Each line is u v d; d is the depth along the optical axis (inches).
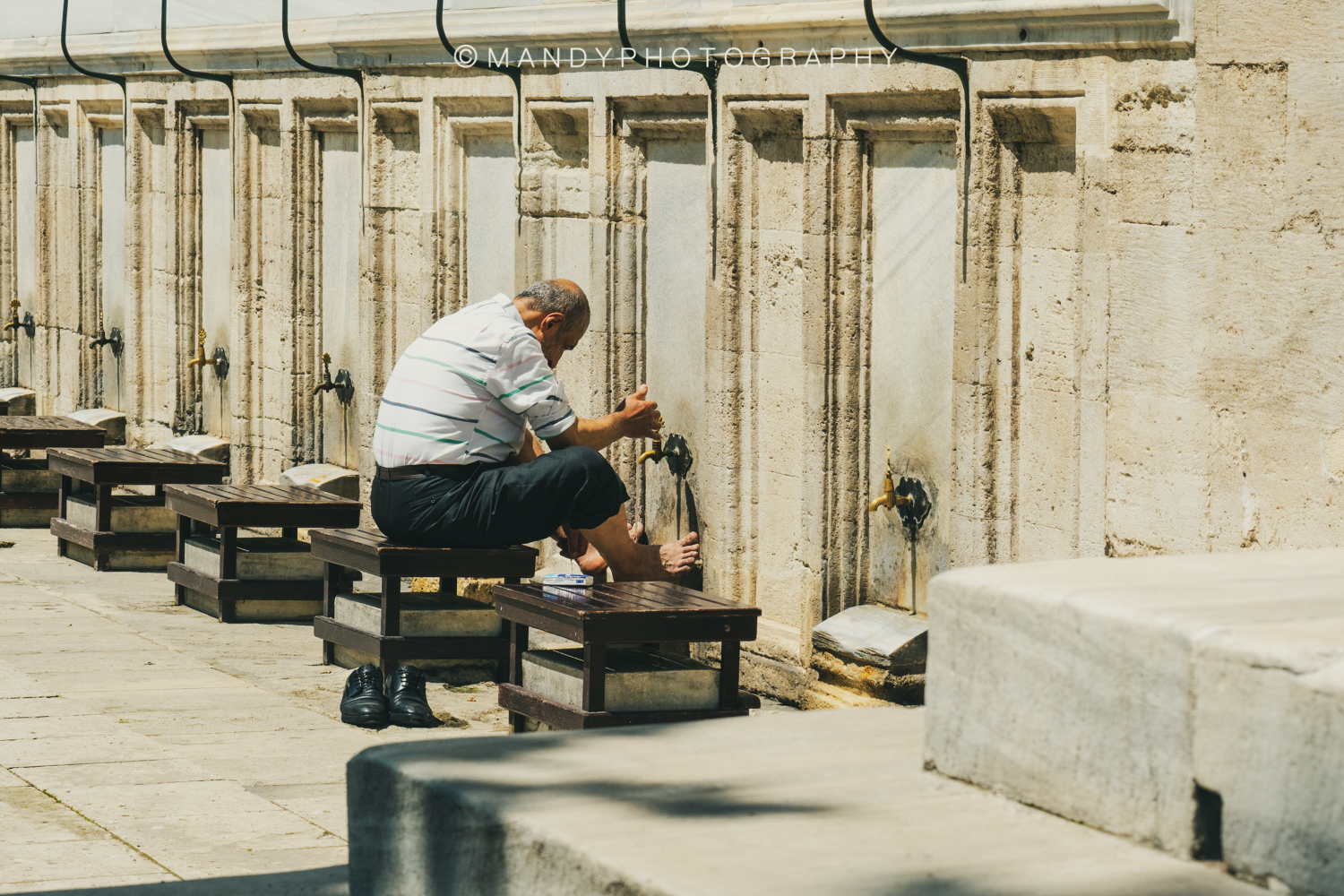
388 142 474.6
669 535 377.4
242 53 533.3
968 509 292.2
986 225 285.3
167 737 274.7
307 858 206.8
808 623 329.7
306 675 329.7
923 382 311.6
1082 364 264.2
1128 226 255.0
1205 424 242.5
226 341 587.2
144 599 412.2
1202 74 240.5
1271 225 230.5
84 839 214.1
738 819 113.0
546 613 265.9
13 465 553.0
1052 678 113.1
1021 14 265.0
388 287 480.1
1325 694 95.1
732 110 342.3
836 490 327.0
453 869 120.1
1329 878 94.9
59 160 710.5
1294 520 229.0
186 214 600.7
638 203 379.9
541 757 130.1
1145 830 106.5
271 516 381.1
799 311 334.0
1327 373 223.0
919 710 146.9
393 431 299.6
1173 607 109.5
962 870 102.3
